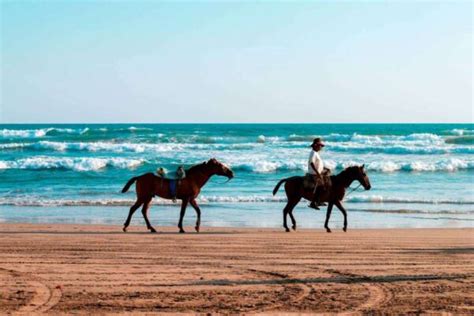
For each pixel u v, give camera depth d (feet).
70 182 122.01
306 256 46.83
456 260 45.06
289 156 172.14
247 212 83.10
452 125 530.27
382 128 423.64
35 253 47.67
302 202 93.66
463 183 121.80
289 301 31.91
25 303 31.17
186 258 45.75
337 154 183.01
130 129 269.03
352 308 30.50
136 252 48.57
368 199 95.25
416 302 31.76
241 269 41.24
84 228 65.92
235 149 198.39
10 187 113.29
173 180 63.72
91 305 30.89
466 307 30.71
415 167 147.84
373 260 44.98
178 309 30.19
